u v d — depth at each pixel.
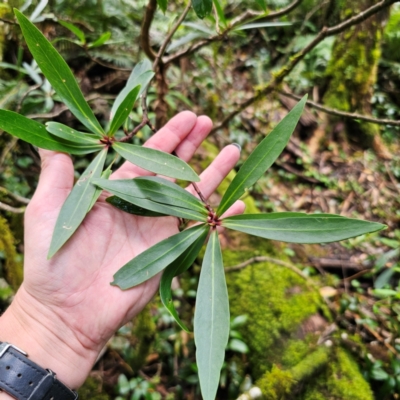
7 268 0.49
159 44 0.71
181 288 0.57
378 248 0.72
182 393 0.48
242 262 0.61
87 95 0.65
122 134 0.63
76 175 0.60
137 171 0.39
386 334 0.57
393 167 0.89
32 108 0.53
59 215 0.29
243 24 0.43
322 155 0.90
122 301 0.34
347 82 0.88
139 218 0.37
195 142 0.41
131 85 0.34
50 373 0.31
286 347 0.50
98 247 0.34
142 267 0.30
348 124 0.92
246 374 0.50
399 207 0.81
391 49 1.01
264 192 0.80
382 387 0.50
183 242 0.30
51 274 0.32
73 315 0.33
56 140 0.30
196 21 0.62
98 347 0.35
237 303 0.55
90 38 0.66
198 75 0.81
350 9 0.77
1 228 0.49
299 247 0.70
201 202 0.31
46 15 0.47
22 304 0.33
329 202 0.82
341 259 0.70
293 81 0.93
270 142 0.29
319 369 0.48
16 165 0.57
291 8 0.40
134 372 0.49
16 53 0.61
